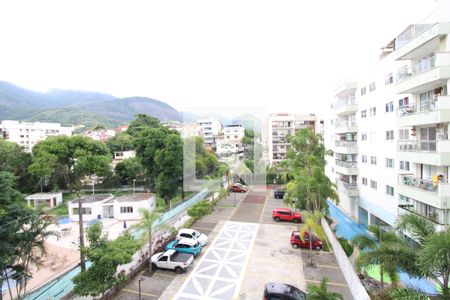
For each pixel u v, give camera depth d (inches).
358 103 1163.3
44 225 597.0
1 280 519.5
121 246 509.4
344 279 606.5
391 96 903.7
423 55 714.8
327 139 1590.8
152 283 589.9
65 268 795.4
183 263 634.2
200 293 551.5
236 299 530.3
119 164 2118.6
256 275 624.7
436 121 598.2
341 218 1230.9
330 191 999.6
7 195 567.5
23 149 2012.8
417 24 693.9
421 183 669.9
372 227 573.3
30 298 512.4
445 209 586.9
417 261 371.2
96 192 1950.1
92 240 490.6
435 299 339.9
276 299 478.3
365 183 1101.1
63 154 1764.3
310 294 426.3
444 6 611.2
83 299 498.3
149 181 1990.7
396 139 872.3
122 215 1342.3
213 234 905.5
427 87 676.1
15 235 546.3
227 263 687.1
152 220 663.8
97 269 470.0
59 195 1699.1
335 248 740.0
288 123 2506.2
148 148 1425.9
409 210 716.0
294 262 692.1
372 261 410.6
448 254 312.8
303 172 1072.2
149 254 668.1
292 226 991.6
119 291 556.7
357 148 1171.3
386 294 484.4
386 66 935.7
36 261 597.6
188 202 1151.6
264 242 831.1
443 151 586.6
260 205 1328.7
